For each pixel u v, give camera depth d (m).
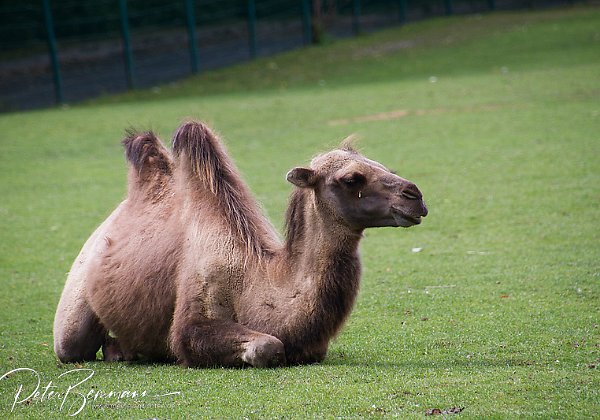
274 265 21.17
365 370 20.28
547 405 17.23
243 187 23.05
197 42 125.06
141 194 24.44
